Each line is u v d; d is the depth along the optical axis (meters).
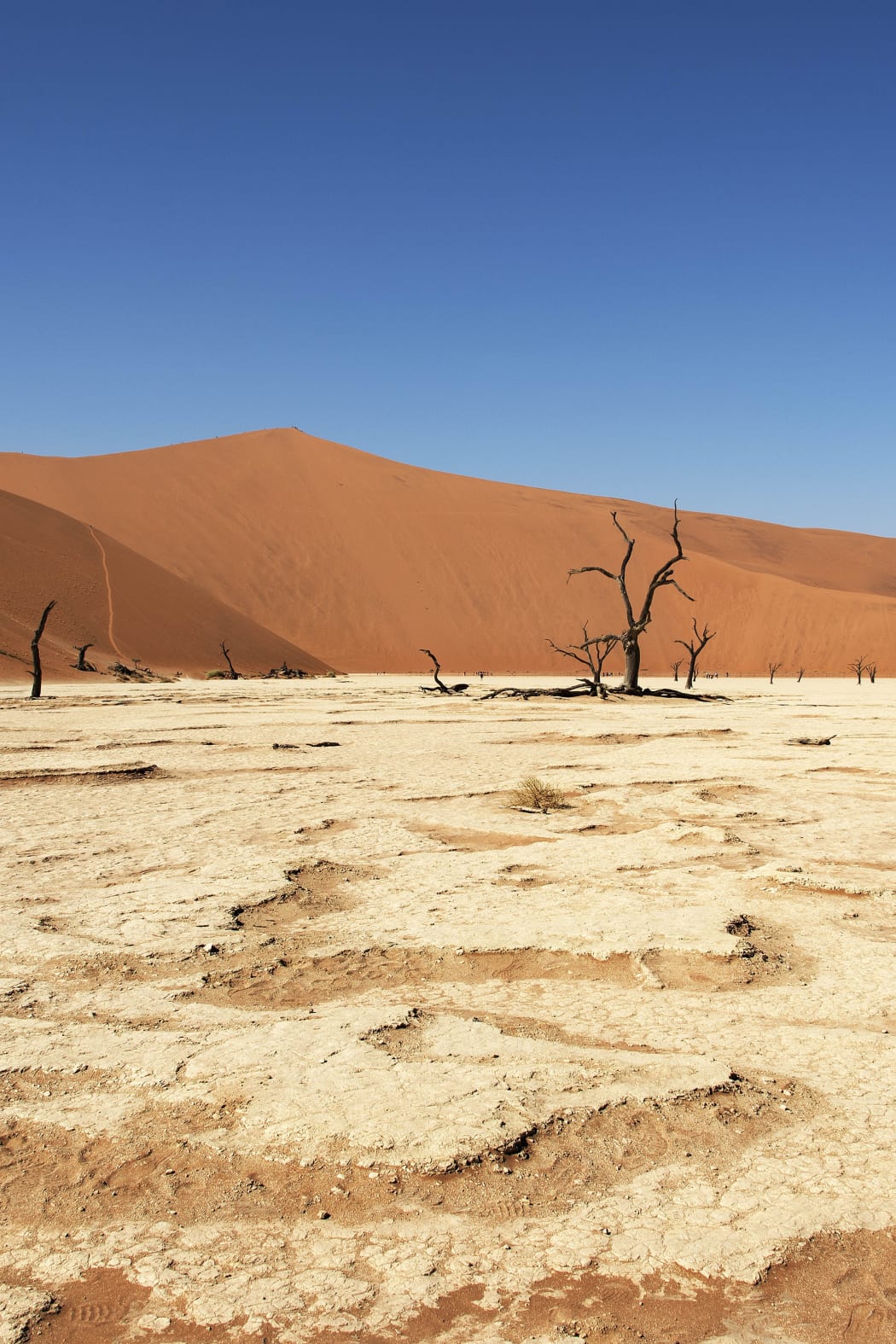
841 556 184.88
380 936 6.48
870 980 5.59
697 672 123.12
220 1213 3.31
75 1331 2.80
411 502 144.12
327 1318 2.81
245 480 145.75
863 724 27.36
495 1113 3.88
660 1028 4.86
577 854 9.09
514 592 131.38
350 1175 3.48
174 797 13.00
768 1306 2.86
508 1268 3.01
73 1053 4.55
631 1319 2.80
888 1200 3.34
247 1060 4.42
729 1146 3.69
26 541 91.75
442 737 22.47
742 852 9.16
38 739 21.67
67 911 7.15
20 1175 3.56
